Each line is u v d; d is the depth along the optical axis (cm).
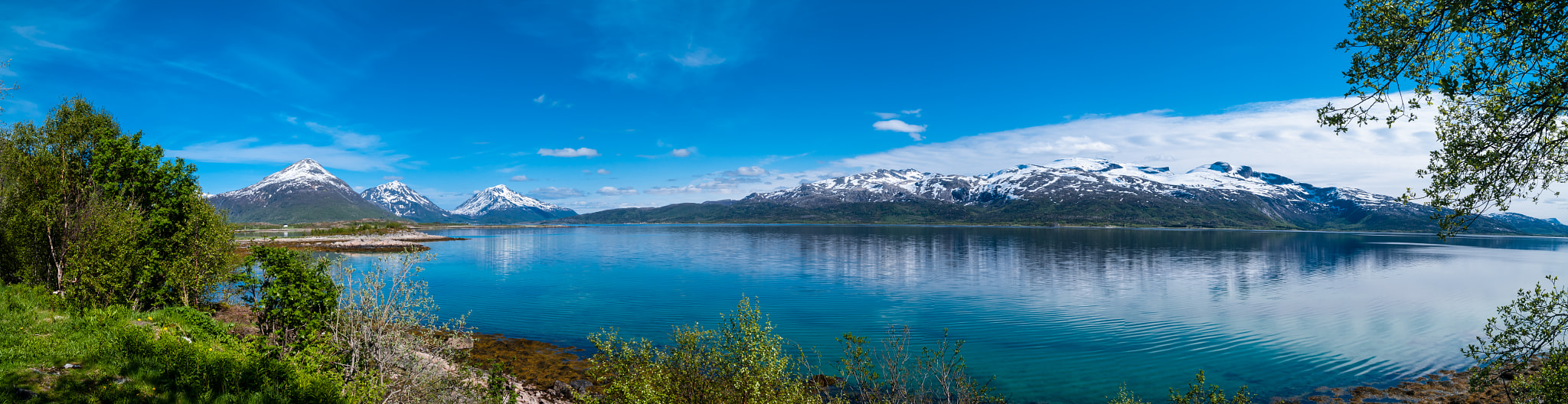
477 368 2589
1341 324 4597
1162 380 3148
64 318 2048
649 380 1766
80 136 3170
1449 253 13888
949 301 5781
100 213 2850
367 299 1823
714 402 1727
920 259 10794
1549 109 951
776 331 4291
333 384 1714
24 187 3006
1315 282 7544
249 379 1683
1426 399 2775
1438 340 4012
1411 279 8031
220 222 3450
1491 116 1021
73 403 1373
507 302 5491
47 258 2916
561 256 11331
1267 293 6394
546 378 2939
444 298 5697
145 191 3272
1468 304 5691
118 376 1559
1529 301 1359
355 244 13825
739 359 1750
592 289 6481
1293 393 2934
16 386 1373
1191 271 8856
